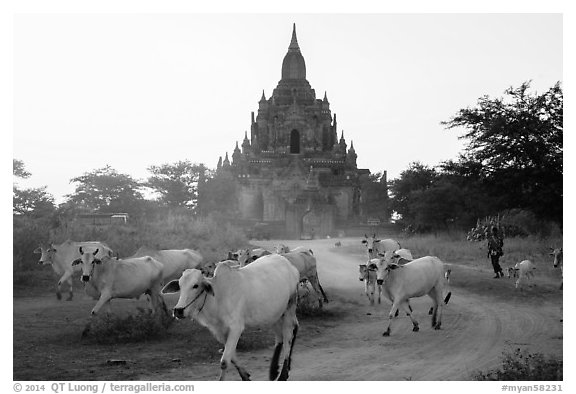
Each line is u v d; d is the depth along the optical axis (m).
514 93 38.94
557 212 38.19
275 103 112.25
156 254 16.67
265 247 42.25
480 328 14.54
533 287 21.19
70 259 18.39
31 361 10.70
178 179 99.69
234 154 105.94
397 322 15.31
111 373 10.05
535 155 37.97
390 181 90.56
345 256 37.22
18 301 17.34
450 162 40.69
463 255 33.59
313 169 103.62
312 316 15.90
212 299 8.91
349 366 10.80
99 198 85.94
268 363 11.00
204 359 11.07
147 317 13.06
